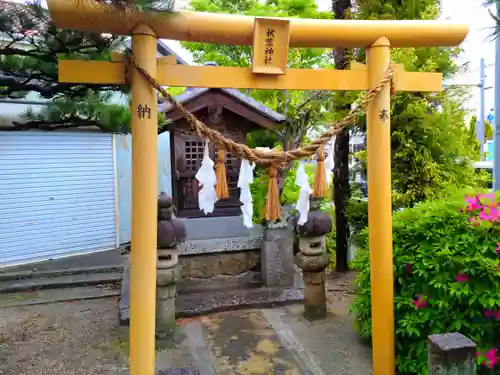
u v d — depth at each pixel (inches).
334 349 155.9
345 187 257.1
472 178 211.8
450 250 123.7
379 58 118.5
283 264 216.5
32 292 244.7
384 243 123.3
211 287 217.2
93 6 95.0
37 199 305.3
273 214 112.2
